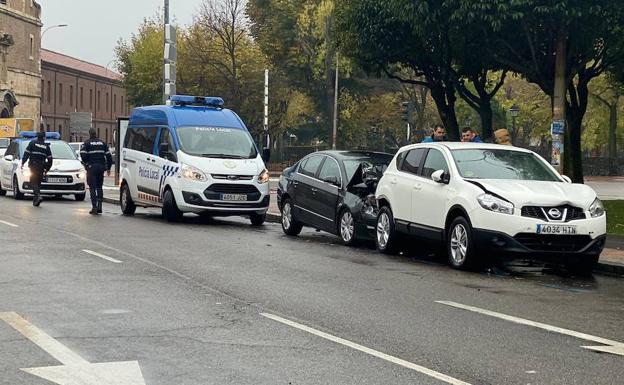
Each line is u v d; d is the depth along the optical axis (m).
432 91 30.14
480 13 22.00
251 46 69.81
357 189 17.80
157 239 17.73
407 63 30.14
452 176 14.75
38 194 27.33
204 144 22.30
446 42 26.16
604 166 70.56
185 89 69.44
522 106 73.88
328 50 67.75
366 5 27.34
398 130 82.06
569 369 7.52
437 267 14.59
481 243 13.78
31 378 6.91
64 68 102.19
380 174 17.88
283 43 73.56
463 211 14.15
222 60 68.38
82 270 12.91
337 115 73.19
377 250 16.97
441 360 7.74
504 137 18.34
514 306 10.77
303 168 19.78
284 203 20.14
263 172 22.25
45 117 97.44
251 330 8.87
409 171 16.12
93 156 24.34
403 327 9.20
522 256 13.55
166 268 13.35
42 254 14.71
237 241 17.92
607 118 71.62
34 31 87.31
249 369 7.29
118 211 26.03
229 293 11.15
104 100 117.06
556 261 14.77
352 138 79.94
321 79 73.94
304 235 20.11
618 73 30.58
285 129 77.56
